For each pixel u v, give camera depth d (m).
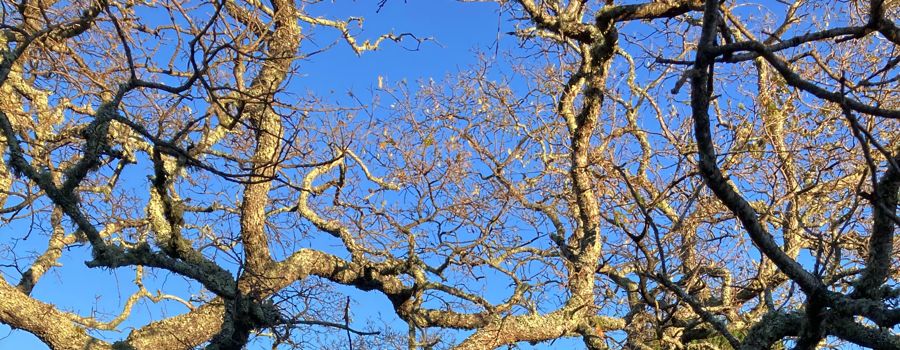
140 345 7.82
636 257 5.71
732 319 7.64
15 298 7.06
